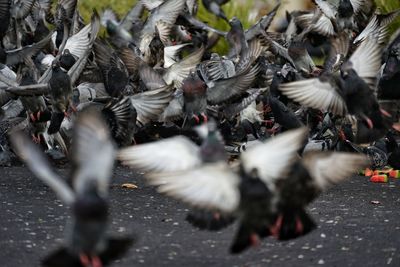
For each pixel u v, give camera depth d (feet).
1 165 58.23
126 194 49.32
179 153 34.19
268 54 69.97
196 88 52.47
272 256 36.73
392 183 54.19
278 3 79.66
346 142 57.36
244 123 60.39
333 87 41.16
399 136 62.59
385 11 81.35
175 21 72.28
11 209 44.60
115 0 87.04
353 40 62.39
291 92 41.60
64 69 60.18
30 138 57.82
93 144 28.55
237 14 86.58
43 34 75.00
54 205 45.88
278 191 31.76
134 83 61.62
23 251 36.99
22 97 55.47
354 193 50.70
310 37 72.43
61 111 53.57
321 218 43.80
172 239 39.29
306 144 56.39
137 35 73.05
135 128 51.39
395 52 56.24
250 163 31.89
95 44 63.16
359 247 38.34
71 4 74.79
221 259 36.32
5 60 64.39
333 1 71.41
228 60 62.13
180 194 30.81
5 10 69.56
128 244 29.12
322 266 35.60
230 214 31.83
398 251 37.78
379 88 53.93
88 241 28.60
